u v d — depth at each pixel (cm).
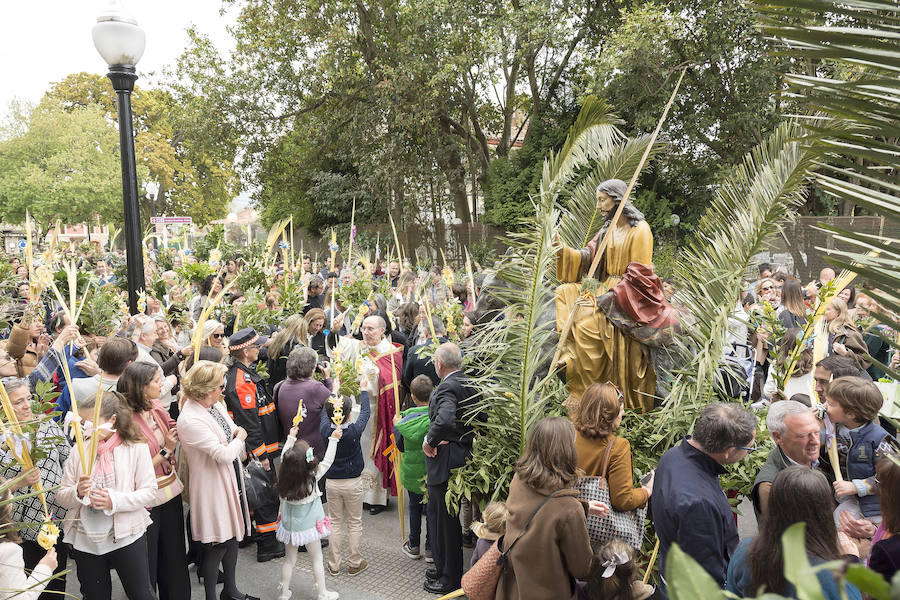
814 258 1317
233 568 409
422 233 2353
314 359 492
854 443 324
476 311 583
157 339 548
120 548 334
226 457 385
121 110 561
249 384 473
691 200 1958
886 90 133
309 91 2381
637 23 1512
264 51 2317
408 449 463
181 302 779
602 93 1747
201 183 3634
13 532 278
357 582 455
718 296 433
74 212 3306
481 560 290
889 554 206
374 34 2286
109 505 322
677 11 1590
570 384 427
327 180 2442
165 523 389
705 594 71
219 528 392
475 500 421
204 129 2317
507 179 2145
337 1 2148
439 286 951
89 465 317
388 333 715
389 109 2020
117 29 540
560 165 411
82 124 3419
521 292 398
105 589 338
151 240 1405
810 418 283
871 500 309
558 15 1711
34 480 264
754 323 446
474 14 1903
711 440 258
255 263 851
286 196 2652
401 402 584
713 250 456
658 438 387
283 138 2514
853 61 138
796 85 149
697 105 1834
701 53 1670
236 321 647
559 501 261
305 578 461
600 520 307
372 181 2180
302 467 407
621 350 411
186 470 427
